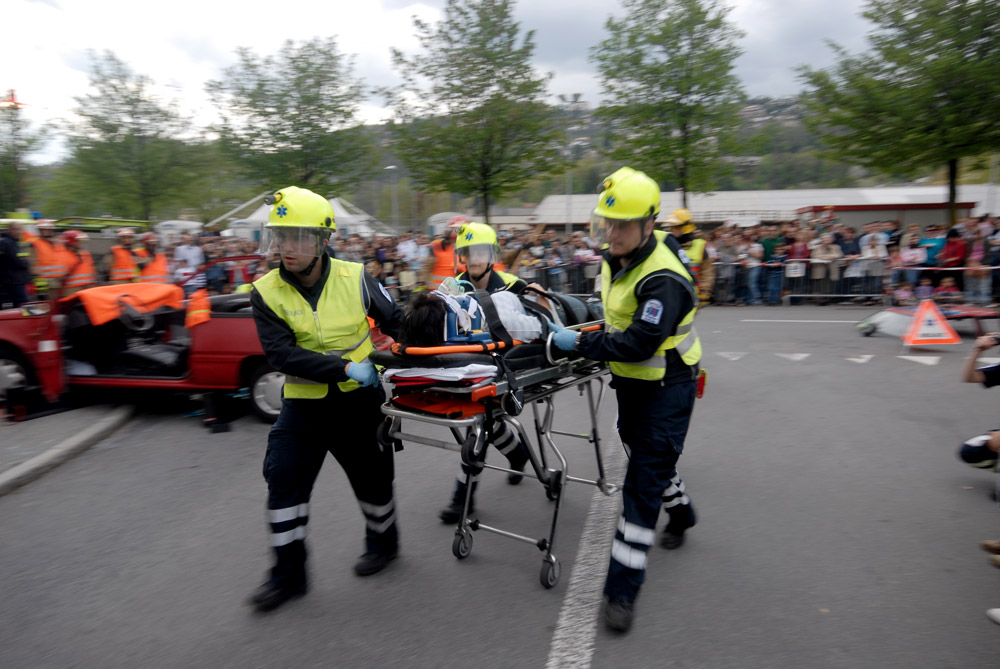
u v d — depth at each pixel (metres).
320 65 19.11
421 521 4.29
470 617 3.20
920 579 3.46
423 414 3.16
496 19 16.38
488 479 4.99
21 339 6.37
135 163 22.75
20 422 6.42
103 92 22.22
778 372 8.44
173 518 4.44
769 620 3.12
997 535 3.93
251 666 2.87
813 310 14.27
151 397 7.53
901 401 6.93
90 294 6.62
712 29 17.58
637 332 2.96
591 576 3.56
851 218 30.34
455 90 16.73
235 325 6.34
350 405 3.30
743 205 36.81
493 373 3.13
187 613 3.29
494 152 17.42
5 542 4.13
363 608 3.29
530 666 2.82
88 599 3.45
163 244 13.73
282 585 3.29
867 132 16.80
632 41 18.03
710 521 4.21
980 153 16.36
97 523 4.38
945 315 10.13
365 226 22.81
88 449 5.90
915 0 15.78
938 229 14.66
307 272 3.16
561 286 16.00
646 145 18.69
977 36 15.34
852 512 4.29
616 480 4.96
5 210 21.83
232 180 22.03
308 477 3.31
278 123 19.27
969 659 2.80
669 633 3.04
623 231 3.01
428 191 18.56
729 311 14.46
